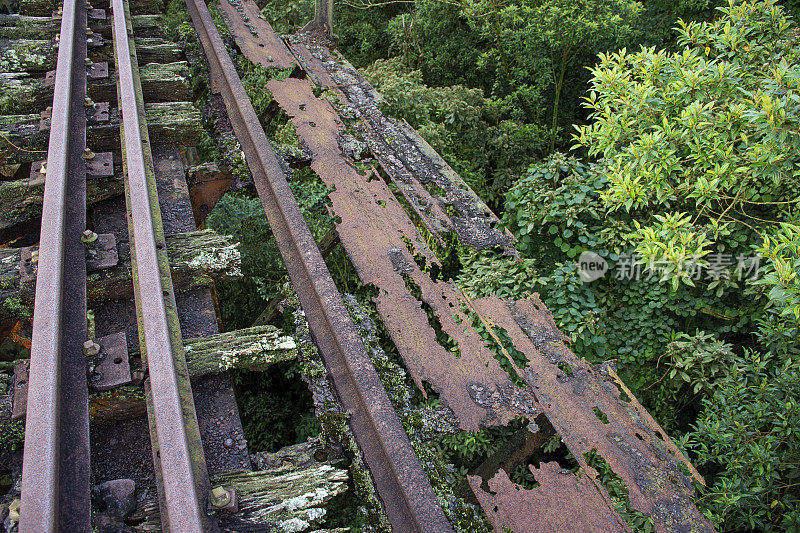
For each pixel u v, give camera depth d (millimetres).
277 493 1618
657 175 3518
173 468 1480
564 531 1847
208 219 5039
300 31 5527
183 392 1783
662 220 3385
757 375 3664
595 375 2467
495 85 8148
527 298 2883
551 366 2477
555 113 7828
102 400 1765
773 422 3436
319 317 2365
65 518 1438
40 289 1942
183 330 2174
